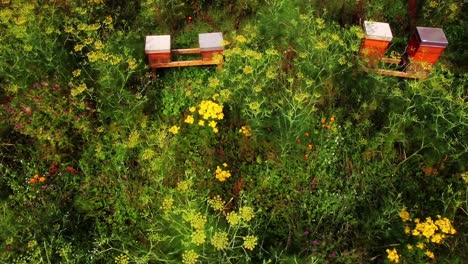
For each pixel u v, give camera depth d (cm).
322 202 457
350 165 486
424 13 597
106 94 495
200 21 619
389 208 440
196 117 507
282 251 412
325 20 607
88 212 449
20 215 434
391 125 494
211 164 477
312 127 502
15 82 491
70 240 427
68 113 466
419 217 453
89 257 420
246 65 493
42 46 510
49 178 464
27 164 467
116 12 612
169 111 521
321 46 492
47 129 465
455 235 438
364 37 521
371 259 421
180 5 592
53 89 486
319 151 489
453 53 582
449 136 490
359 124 501
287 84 529
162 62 534
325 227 443
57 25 542
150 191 461
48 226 422
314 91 505
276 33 586
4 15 504
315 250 422
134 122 498
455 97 499
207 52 525
